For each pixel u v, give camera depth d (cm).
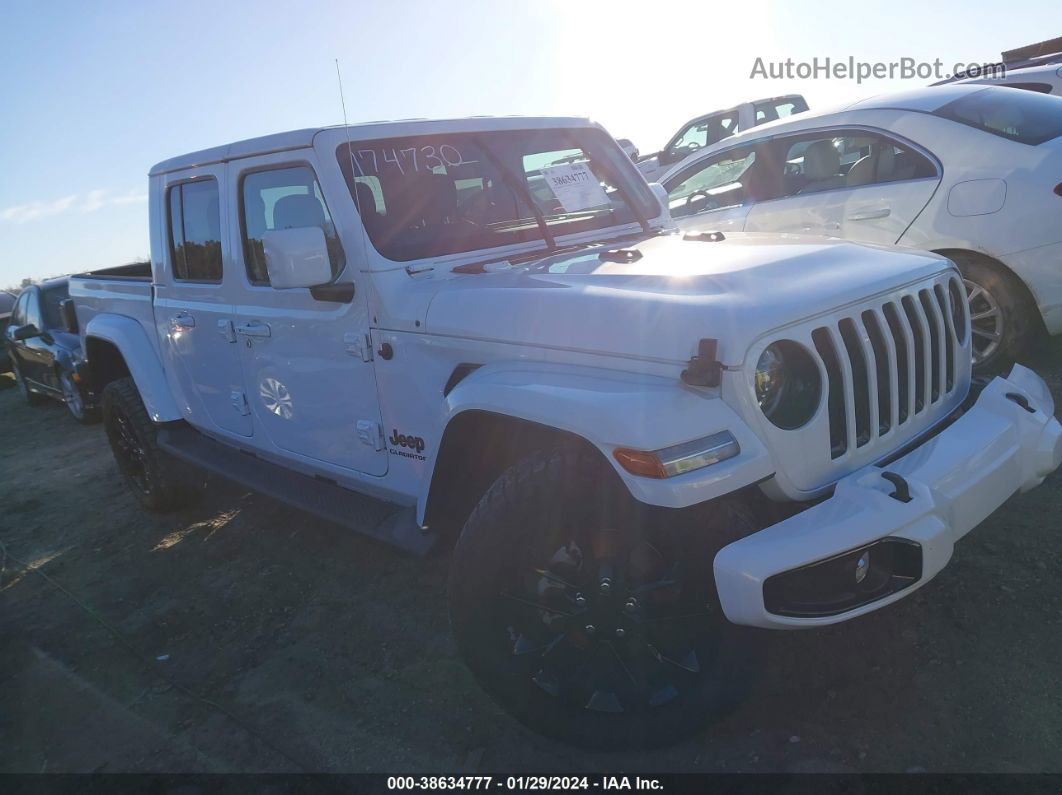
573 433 206
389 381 283
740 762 226
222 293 360
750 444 198
